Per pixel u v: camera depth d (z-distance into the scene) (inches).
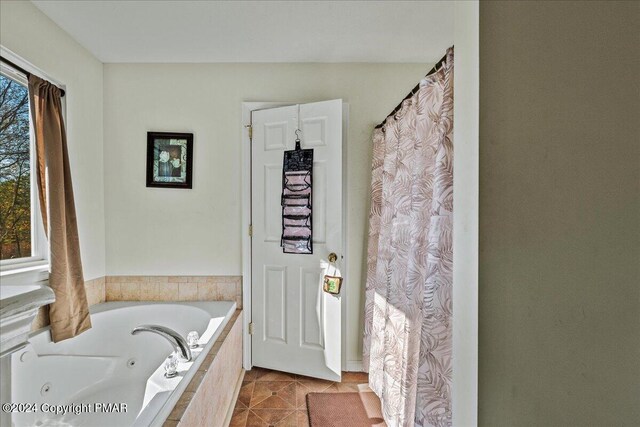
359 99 98.4
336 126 89.2
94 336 82.7
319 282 91.8
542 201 25.2
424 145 59.6
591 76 25.2
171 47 89.4
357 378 94.0
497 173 25.1
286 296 95.5
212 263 100.0
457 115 28.5
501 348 25.3
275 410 78.3
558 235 25.3
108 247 98.2
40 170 72.8
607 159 25.4
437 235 49.6
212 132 99.2
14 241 70.4
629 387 25.6
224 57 95.3
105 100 97.3
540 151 25.2
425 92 59.2
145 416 43.8
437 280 49.7
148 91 98.0
